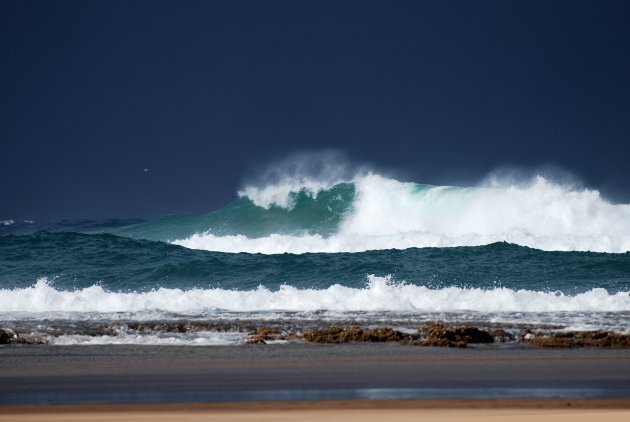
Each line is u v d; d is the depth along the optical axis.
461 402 37.81
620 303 88.75
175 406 37.41
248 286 105.31
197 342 62.50
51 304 88.25
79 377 47.03
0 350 58.00
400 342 62.22
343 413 35.31
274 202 186.38
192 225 188.75
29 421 34.00
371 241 140.88
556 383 44.75
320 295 90.75
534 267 114.44
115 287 105.06
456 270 112.25
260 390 42.56
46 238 130.12
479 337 62.84
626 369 49.88
